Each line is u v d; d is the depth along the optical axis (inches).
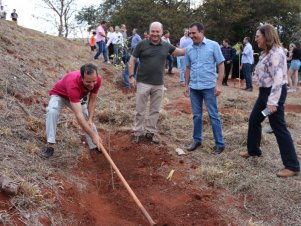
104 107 313.7
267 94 193.9
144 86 231.1
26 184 154.4
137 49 229.6
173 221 160.4
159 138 250.5
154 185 191.9
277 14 1138.7
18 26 517.3
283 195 180.7
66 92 192.4
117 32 519.8
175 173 204.1
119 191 184.4
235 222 161.9
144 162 216.4
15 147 191.8
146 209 169.5
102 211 167.6
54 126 193.5
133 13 1101.1
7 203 145.0
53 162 194.7
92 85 176.6
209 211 167.8
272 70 186.4
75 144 220.1
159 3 1123.9
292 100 434.9
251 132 211.6
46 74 343.0
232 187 190.1
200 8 1113.4
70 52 513.7
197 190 187.0
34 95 275.6
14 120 220.4
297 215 166.2
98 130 259.8
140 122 238.5
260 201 177.0
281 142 194.5
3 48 350.0
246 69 472.7
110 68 510.0
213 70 224.1
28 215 143.5
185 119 297.1
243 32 1155.3
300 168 209.9
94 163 211.0
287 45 1160.8
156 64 228.4
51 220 146.6
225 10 1075.3
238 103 373.4
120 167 210.7
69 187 173.8
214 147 234.1
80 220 153.3
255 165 212.7
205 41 221.9
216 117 226.8
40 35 529.0
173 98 394.3
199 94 231.1
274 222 162.6
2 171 163.0
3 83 263.7
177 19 1067.9
